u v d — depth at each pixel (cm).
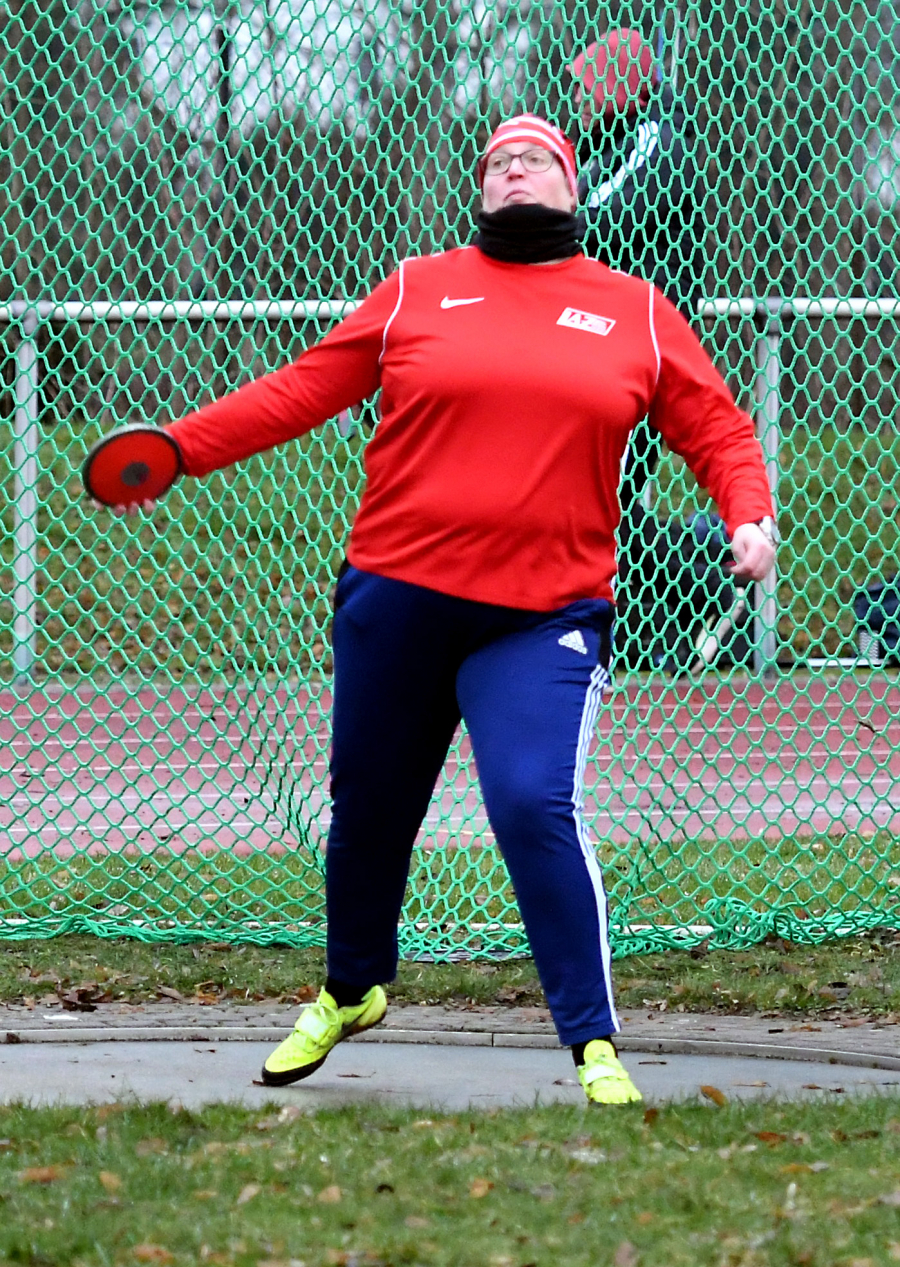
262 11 2778
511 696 1413
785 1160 1204
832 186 3784
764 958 2170
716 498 1466
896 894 2444
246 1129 1320
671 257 2734
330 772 1534
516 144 1472
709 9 2770
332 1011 1577
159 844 2453
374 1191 1119
